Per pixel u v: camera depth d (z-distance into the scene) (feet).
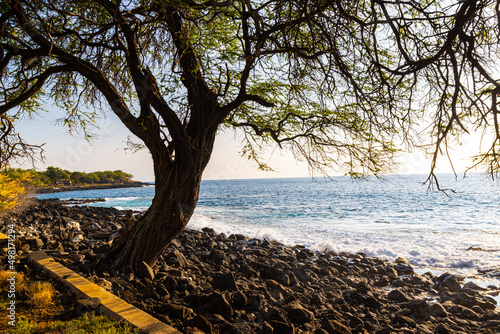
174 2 17.66
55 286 19.36
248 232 65.67
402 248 46.91
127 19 21.31
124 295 18.71
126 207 133.08
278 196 197.26
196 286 21.88
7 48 20.34
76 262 24.44
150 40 24.54
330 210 110.11
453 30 10.12
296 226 73.46
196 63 22.57
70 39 25.20
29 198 73.51
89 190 392.88
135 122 22.25
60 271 21.45
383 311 21.75
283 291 22.76
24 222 53.83
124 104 22.53
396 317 20.24
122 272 21.99
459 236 55.42
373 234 59.31
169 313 17.02
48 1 17.70
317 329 16.79
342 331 17.08
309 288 25.03
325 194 200.95
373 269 33.45
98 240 41.78
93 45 21.68
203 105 23.59
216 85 24.48
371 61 12.53
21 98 21.29
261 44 20.01
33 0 18.90
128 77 26.81
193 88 22.86
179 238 45.44
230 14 20.13
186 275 24.89
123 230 31.14
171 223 22.98
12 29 21.85
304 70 18.06
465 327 20.07
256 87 23.86
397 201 136.15
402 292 25.17
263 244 47.62
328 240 54.44
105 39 25.45
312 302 22.03
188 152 22.53
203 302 18.66
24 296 17.54
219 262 30.50
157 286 20.76
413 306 21.45
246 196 208.74
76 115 28.32
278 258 36.70
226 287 21.42
